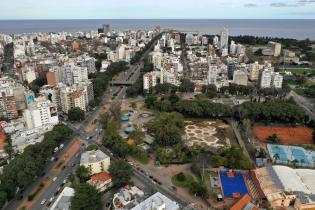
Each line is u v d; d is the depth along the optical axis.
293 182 198.62
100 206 184.88
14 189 198.88
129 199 182.00
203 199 196.38
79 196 175.12
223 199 195.50
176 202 188.75
